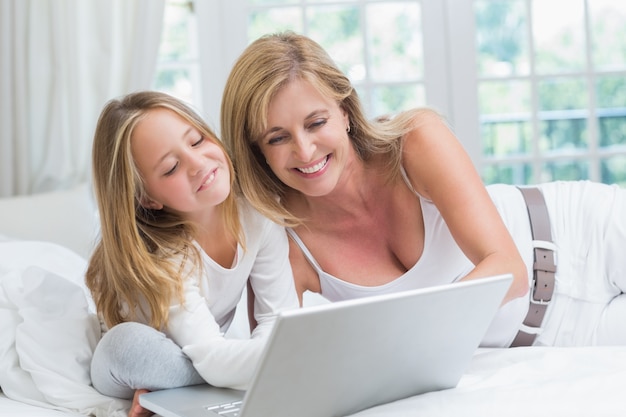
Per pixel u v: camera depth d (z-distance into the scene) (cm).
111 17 342
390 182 187
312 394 125
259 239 182
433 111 192
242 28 378
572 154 385
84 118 345
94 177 172
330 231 193
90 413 162
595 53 391
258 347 149
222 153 171
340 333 120
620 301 199
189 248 175
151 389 156
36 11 342
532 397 125
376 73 387
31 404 165
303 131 169
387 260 195
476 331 140
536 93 383
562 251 201
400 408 129
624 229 200
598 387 127
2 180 335
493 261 165
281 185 188
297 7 377
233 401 145
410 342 130
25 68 338
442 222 188
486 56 391
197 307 169
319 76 171
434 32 379
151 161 166
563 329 198
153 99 169
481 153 382
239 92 171
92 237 277
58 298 179
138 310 173
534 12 388
